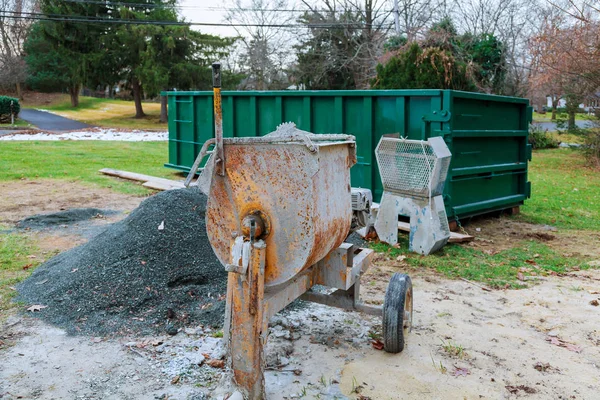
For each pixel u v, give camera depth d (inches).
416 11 1198.3
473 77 751.1
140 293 195.3
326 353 165.9
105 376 148.6
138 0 1569.9
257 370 131.0
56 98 2370.8
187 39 1513.3
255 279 128.0
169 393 140.3
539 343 177.9
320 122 358.6
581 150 786.2
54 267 229.5
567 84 751.7
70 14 1476.4
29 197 416.8
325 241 140.1
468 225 357.1
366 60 1191.6
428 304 211.6
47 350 163.2
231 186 135.7
